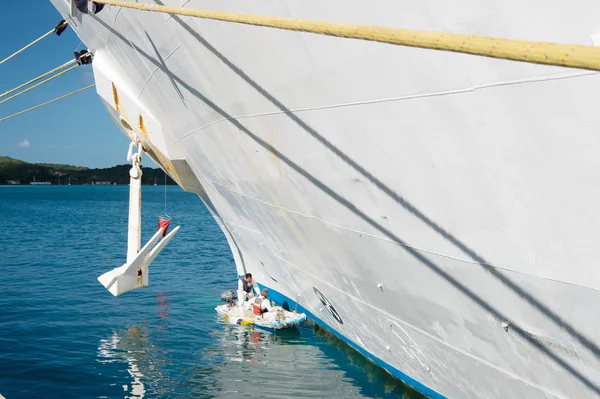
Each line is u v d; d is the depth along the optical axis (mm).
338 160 4402
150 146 8914
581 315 3348
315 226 5691
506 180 3197
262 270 11695
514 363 4293
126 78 7641
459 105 3174
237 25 4309
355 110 3893
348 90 3826
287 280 9781
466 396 5672
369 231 4711
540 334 3754
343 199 4742
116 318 11773
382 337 6770
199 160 7844
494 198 3354
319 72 3938
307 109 4328
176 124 7246
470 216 3605
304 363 8750
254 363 8797
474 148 3252
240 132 5539
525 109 2863
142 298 13883
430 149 3537
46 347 9680
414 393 7250
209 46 4828
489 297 3943
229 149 6207
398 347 6465
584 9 2418
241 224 9742
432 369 5926
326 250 5949
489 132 3105
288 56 4090
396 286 5090
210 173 8023
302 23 2365
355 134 4043
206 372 8430
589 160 2754
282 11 3854
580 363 3639
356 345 8672
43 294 14359
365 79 3637
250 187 6668
